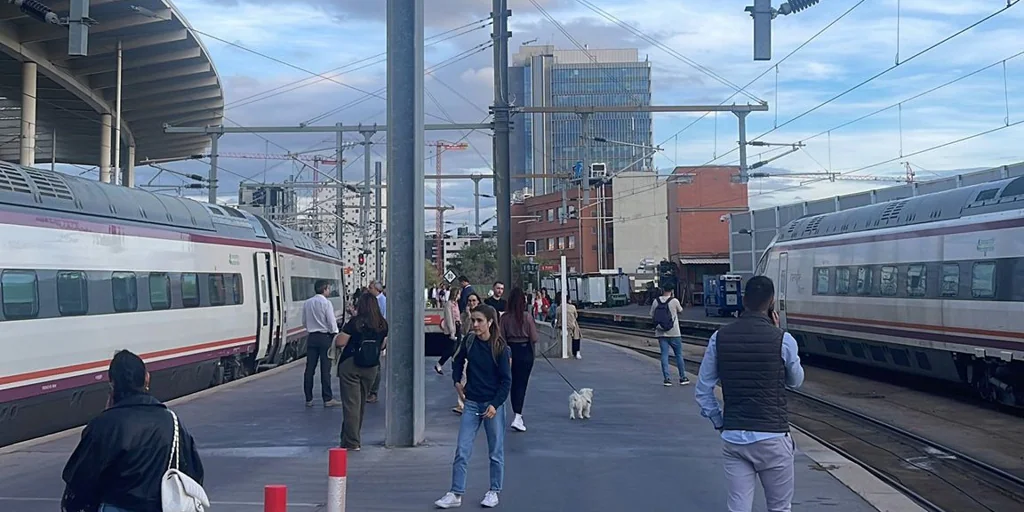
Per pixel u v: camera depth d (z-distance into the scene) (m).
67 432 12.50
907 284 19.09
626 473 9.69
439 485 9.16
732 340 5.91
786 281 25.61
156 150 50.81
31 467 10.12
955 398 18.11
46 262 13.59
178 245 18.30
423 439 11.33
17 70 33.34
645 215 80.88
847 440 13.62
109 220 15.62
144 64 33.72
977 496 10.11
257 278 22.80
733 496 5.89
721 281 52.84
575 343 23.84
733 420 5.86
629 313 59.44
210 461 10.34
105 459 4.88
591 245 81.19
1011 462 11.97
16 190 13.35
